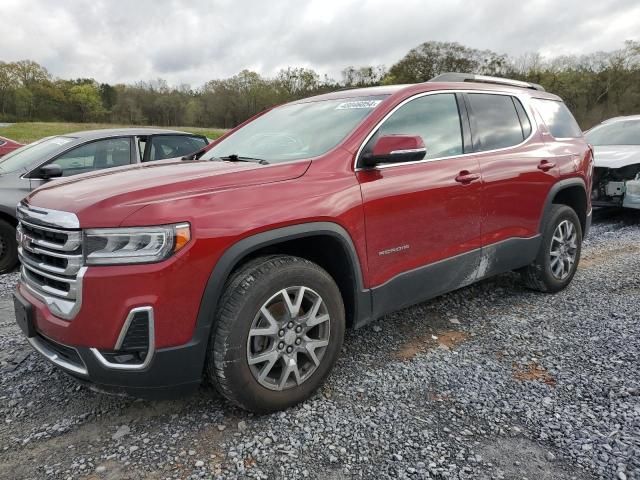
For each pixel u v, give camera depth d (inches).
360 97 142.8
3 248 224.1
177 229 91.8
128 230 90.0
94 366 92.7
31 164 234.2
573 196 194.4
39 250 99.7
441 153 141.0
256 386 101.9
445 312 166.1
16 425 104.7
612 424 101.3
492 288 189.3
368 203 118.6
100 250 90.4
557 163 175.9
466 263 146.3
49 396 115.9
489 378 121.5
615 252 243.3
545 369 125.6
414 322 157.8
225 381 99.0
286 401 106.8
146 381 94.0
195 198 96.4
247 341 99.7
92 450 96.0
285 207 104.3
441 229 136.9
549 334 146.9
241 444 96.7
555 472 88.2
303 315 109.0
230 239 96.3
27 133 1486.2
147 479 87.4
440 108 145.3
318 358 111.7
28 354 137.2
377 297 123.6
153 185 99.0
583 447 94.4
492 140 158.1
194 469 89.9
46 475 88.8
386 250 123.9
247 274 101.2
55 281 97.2
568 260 185.3
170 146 287.0
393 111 131.9
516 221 161.2
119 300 89.7
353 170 119.3
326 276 111.3
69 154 245.4
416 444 96.1
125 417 107.1
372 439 97.9
